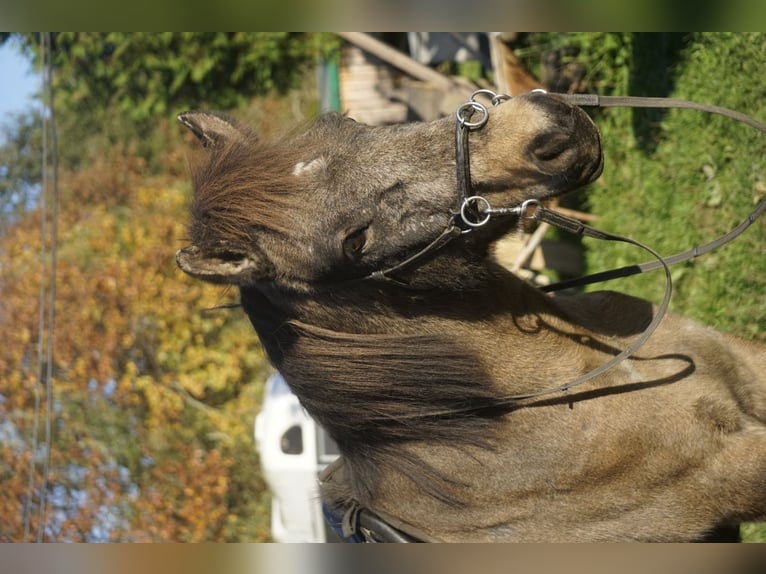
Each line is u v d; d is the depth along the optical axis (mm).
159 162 11070
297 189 2648
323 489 3371
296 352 2852
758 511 2789
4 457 9438
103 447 9422
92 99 11453
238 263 2650
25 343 9688
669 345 2891
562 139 2430
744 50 5168
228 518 9211
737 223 5113
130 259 9914
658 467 2758
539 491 2793
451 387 2785
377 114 8812
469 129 2541
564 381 2807
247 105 11148
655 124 5973
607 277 3092
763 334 4816
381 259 2656
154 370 9703
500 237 2680
